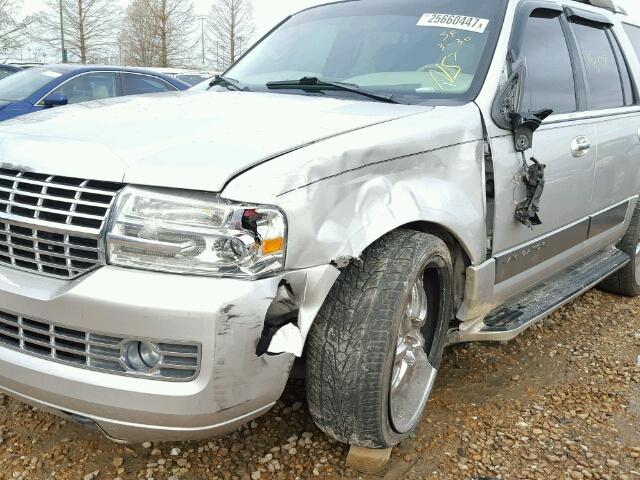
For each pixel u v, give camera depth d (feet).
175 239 6.68
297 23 13.30
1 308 7.30
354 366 7.74
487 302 10.20
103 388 6.80
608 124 13.57
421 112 9.20
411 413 8.86
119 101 10.03
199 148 7.25
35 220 7.11
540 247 11.52
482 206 9.58
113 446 8.93
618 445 9.54
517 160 10.28
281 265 6.88
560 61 12.56
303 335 7.11
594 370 12.07
